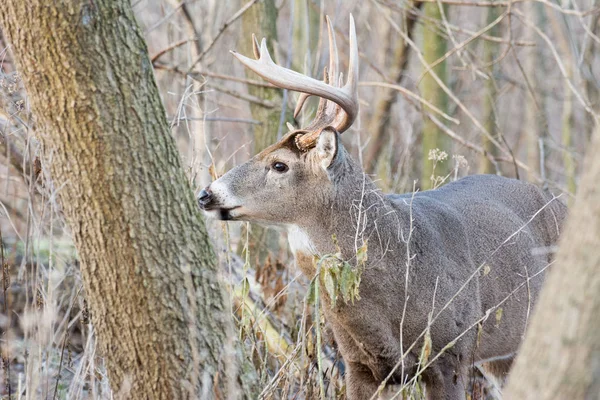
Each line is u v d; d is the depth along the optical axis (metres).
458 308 10.10
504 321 11.02
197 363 7.93
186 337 7.93
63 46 7.48
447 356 10.09
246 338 10.92
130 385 8.11
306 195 9.86
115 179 7.68
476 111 24.53
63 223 9.59
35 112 7.83
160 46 22.12
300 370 9.95
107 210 7.74
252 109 16.66
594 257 5.50
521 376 5.86
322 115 10.30
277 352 11.62
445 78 18.41
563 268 5.66
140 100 7.77
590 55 20.86
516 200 11.99
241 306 10.98
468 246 10.66
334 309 9.80
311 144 9.80
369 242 9.73
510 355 11.44
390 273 9.73
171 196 7.93
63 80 7.56
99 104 7.59
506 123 25.20
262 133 16.27
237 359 8.31
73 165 7.75
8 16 7.60
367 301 9.76
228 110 23.02
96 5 7.51
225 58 22.48
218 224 11.52
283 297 12.38
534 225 12.02
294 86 9.63
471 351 10.40
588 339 5.51
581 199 5.63
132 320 7.93
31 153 9.43
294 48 17.91
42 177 9.09
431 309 9.88
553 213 12.34
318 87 9.70
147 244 7.80
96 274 7.96
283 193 9.90
